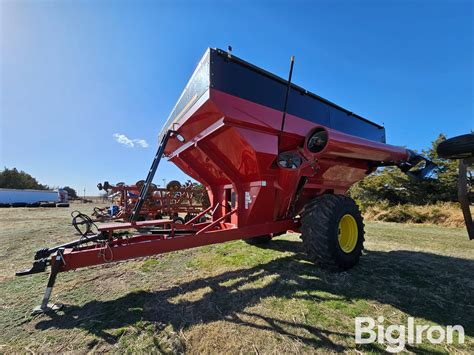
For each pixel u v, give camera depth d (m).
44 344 1.56
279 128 2.86
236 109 2.52
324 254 2.80
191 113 2.79
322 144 2.89
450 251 4.11
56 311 1.99
